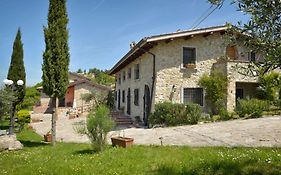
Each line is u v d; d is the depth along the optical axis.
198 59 19.52
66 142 14.65
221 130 13.44
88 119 10.59
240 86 20.97
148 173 7.11
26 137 17.56
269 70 3.66
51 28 13.80
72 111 31.80
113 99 33.88
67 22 14.28
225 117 17.59
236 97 20.78
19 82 16.95
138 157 8.73
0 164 9.55
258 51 3.76
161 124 17.59
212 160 7.37
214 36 20.03
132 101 24.03
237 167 6.71
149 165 7.78
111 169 7.61
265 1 3.38
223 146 9.89
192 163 7.39
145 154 9.09
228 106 18.66
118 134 14.86
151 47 19.22
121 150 10.00
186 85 19.06
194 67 19.23
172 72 18.88
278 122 14.19
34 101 42.19
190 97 19.20
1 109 15.44
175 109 17.39
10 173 8.06
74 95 36.00
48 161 9.36
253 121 15.30
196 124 16.78
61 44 13.92
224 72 18.92
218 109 18.66
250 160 7.12
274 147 9.15
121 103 28.72
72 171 7.73
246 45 3.83
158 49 18.67
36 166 8.67
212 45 19.94
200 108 17.80
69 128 21.44
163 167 7.36
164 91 18.59
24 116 27.27
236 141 10.74
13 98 16.11
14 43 24.19
